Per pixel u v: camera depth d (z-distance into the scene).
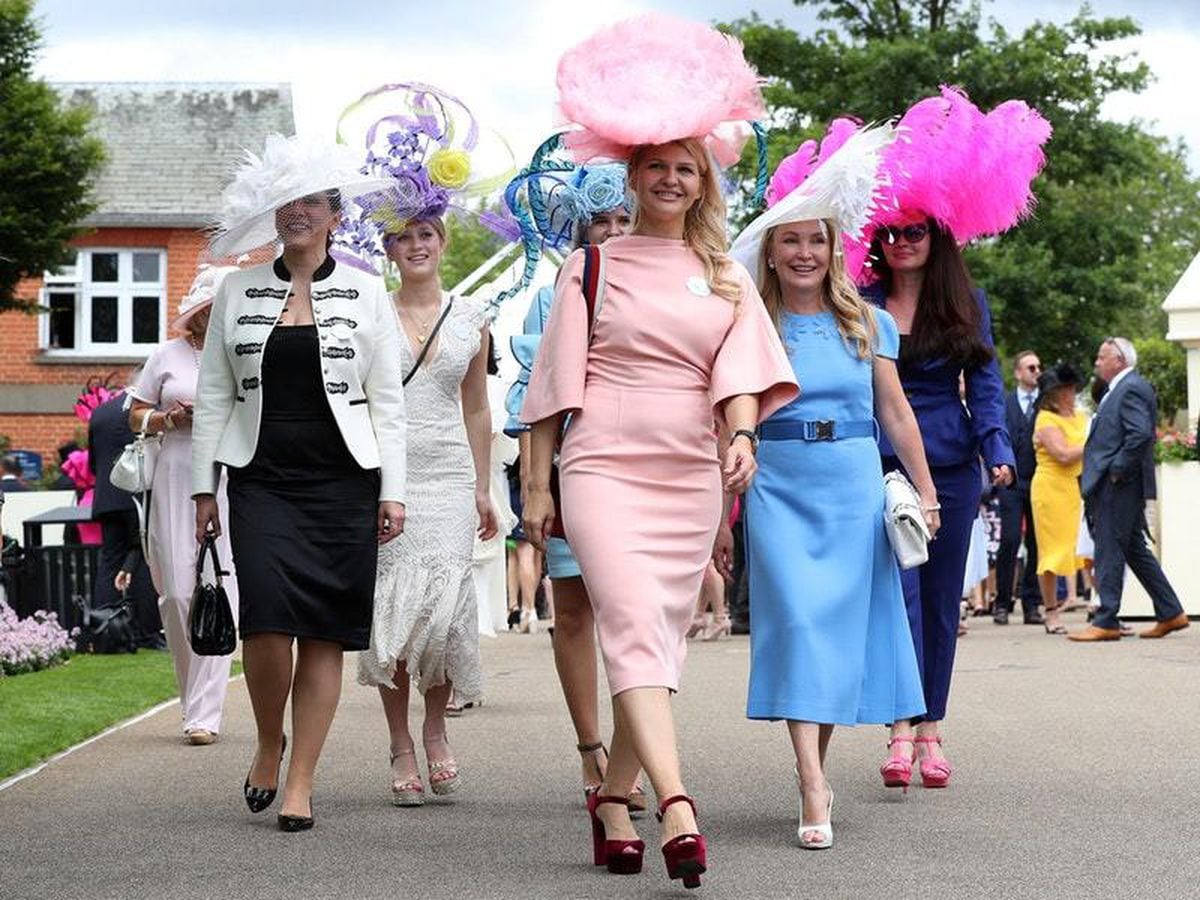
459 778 8.22
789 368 6.42
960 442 8.34
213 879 6.35
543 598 22.27
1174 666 13.47
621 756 6.42
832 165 7.33
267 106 37.62
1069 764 8.73
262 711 7.58
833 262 7.50
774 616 7.17
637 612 6.12
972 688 11.98
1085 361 42.66
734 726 10.24
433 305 8.38
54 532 21.94
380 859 6.70
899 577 7.56
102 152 28.14
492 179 8.43
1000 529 18.61
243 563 7.45
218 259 7.86
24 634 14.34
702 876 6.34
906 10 42.62
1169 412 40.72
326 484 7.50
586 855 6.76
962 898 5.92
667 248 6.46
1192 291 22.02
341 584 7.47
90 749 9.60
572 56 6.49
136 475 10.06
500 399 13.10
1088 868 6.36
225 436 7.59
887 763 7.98
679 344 6.34
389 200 8.29
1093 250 43.03
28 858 6.73
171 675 13.44
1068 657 14.31
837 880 6.23
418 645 7.96
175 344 10.34
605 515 6.23
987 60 40.47
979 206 8.30
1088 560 21.77
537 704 11.59
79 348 35.81
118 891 6.16
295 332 7.51
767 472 7.34
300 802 7.32
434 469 8.19
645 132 6.32
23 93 27.47
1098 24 41.50
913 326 8.35
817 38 43.09
